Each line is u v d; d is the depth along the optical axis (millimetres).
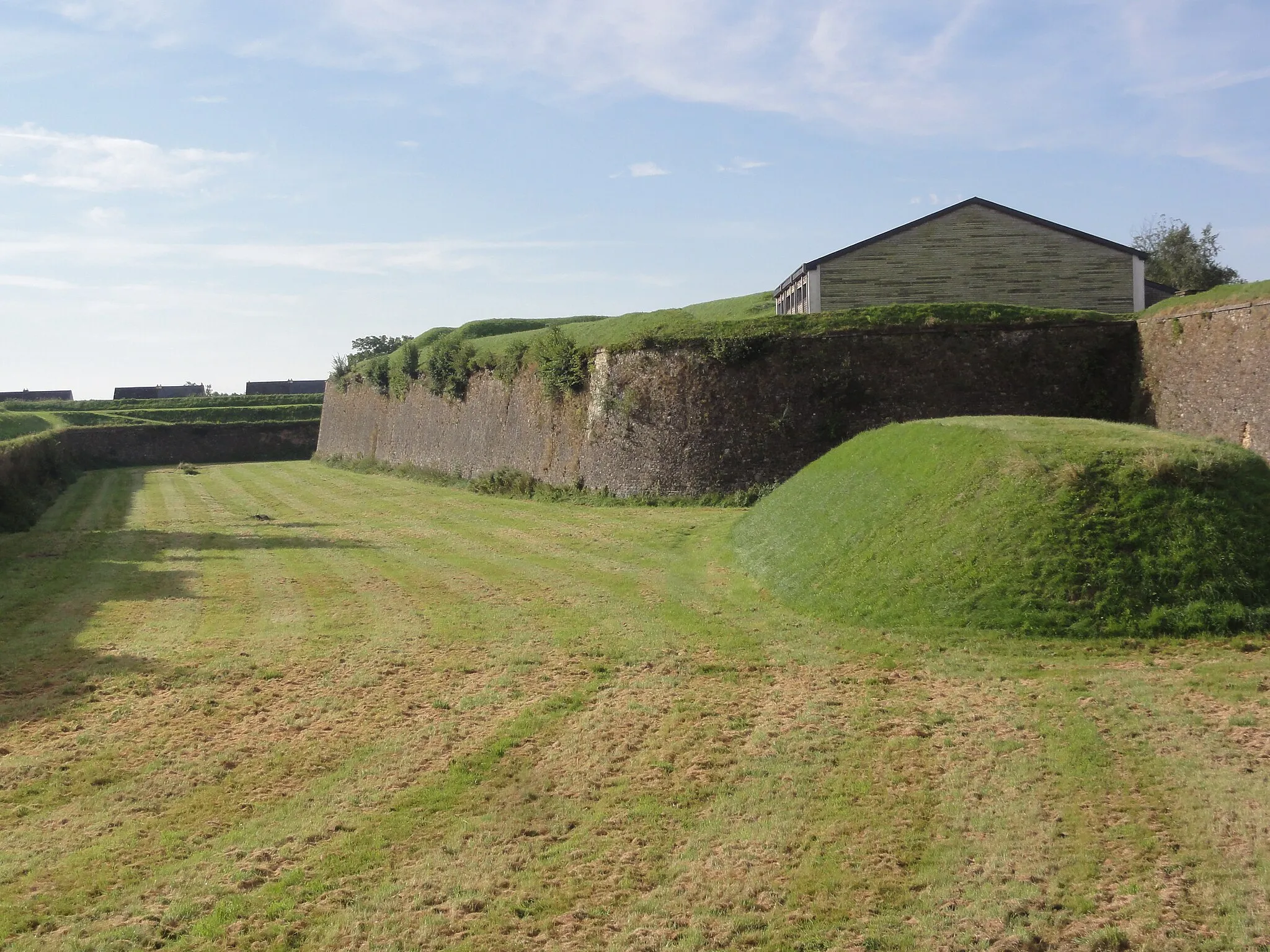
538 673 14969
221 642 17484
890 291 34812
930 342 30703
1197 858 8195
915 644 14727
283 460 81625
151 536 32844
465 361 48906
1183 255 64250
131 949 7961
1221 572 14492
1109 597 14555
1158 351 28438
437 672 15289
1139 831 8703
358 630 18281
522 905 8422
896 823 9336
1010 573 15375
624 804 10219
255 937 8086
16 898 8820
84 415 87375
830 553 18531
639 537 26766
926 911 7910
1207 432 25922
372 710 13617
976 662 13742
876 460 20984
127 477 62781
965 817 9312
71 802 10875
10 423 64188
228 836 9930
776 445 31312
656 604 19078
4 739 12766
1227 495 15531
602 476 35125
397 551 27875
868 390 30875
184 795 10969
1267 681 11953
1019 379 30266
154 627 18734
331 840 9742
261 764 11789
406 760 11672
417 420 55938
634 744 11828
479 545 28047
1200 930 7309
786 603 17844
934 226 34781
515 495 39312
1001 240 34688
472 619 18703
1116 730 10867
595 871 8922
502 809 10258
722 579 20625
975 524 16531
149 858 9516
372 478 55438
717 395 32156
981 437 18500
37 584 23438
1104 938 7289
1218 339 25844
